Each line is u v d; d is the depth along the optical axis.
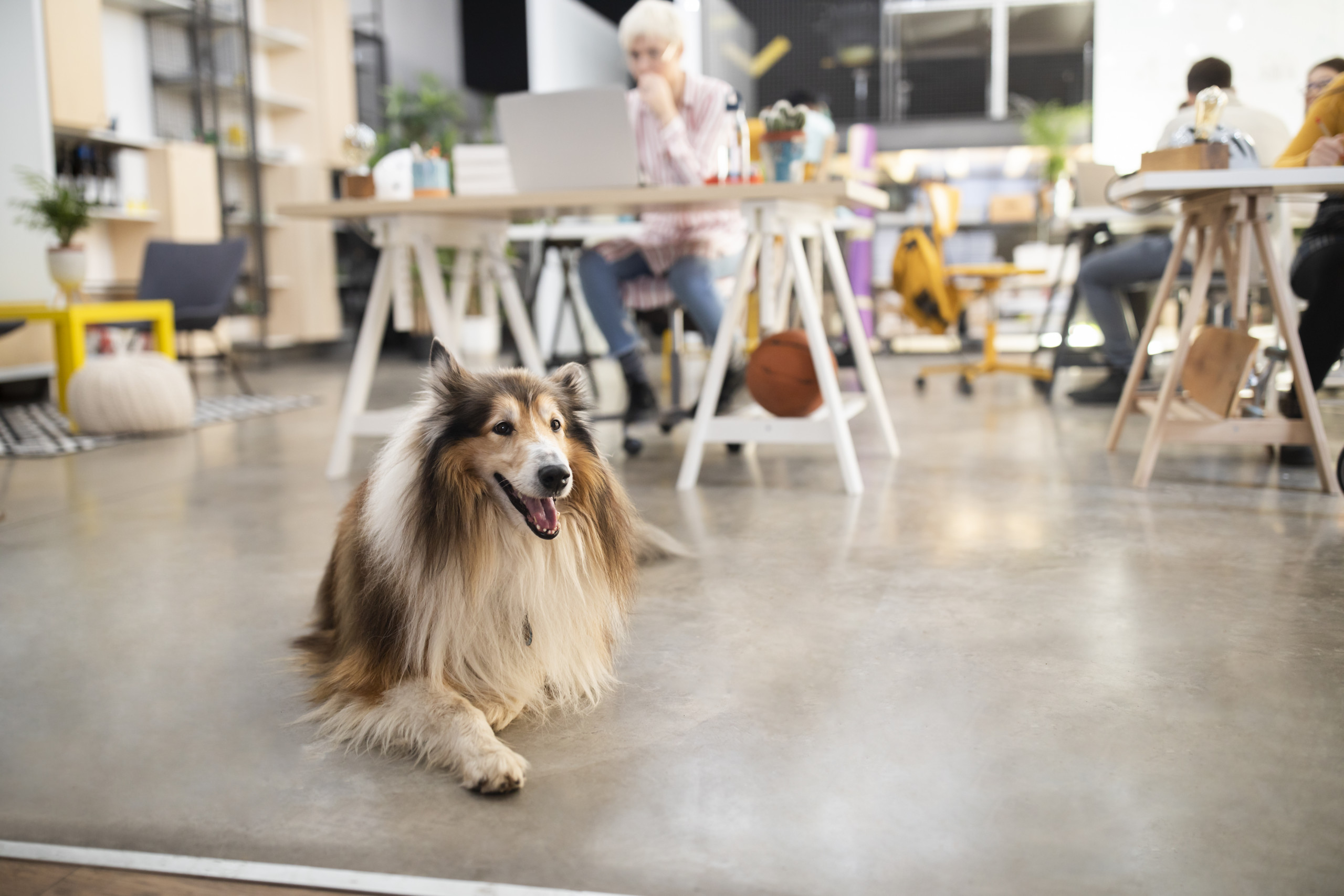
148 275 6.02
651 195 3.07
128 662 1.88
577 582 1.66
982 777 1.39
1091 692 1.67
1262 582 2.23
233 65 8.22
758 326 5.25
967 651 1.87
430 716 1.46
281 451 4.19
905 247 5.93
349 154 3.77
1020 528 2.77
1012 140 9.08
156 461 3.99
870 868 1.17
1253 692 1.65
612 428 4.75
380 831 1.27
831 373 3.29
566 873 1.17
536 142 3.37
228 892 1.15
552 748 1.51
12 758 1.50
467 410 1.56
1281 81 8.33
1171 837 1.23
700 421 3.35
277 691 1.74
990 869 1.17
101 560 2.57
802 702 1.66
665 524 2.90
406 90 9.73
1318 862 1.17
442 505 1.54
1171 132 3.88
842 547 2.62
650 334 8.94
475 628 1.56
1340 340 3.33
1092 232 5.35
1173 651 1.84
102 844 1.25
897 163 9.27
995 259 8.95
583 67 8.91
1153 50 8.57
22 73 5.95
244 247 6.13
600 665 1.73
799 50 9.91
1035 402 5.50
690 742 1.52
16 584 2.37
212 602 2.23
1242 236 3.05
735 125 3.88
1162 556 2.46
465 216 3.70
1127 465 3.64
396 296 3.56
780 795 1.35
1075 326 8.91
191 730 1.59
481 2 10.74
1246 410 3.47
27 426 4.89
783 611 2.13
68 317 4.83
